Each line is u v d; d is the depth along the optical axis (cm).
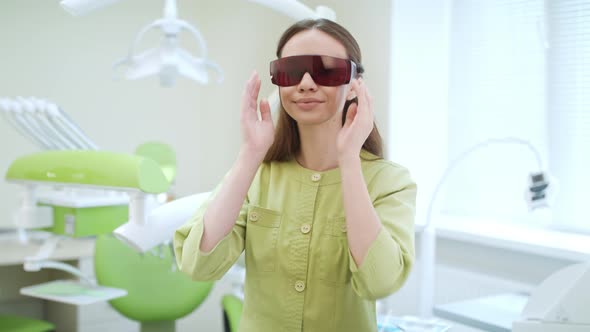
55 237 193
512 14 287
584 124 262
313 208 112
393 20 295
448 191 317
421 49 307
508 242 255
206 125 416
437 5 310
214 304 396
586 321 129
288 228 112
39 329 288
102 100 385
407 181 112
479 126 303
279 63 106
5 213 350
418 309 226
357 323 112
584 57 261
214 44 407
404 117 303
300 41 107
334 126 112
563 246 240
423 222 296
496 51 295
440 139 316
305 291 110
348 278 110
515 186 288
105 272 259
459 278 264
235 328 229
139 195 137
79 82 378
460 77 310
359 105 101
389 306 295
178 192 413
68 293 211
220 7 401
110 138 389
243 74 382
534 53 279
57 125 174
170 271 267
